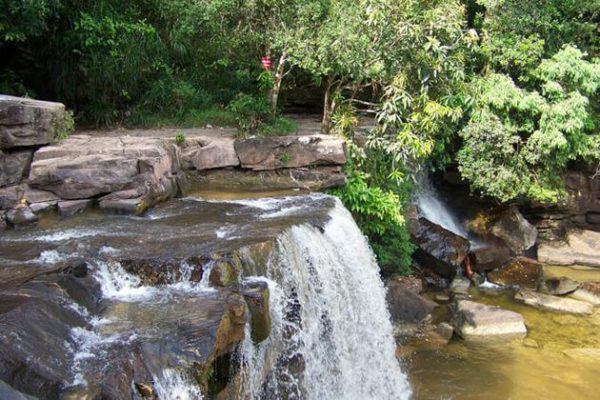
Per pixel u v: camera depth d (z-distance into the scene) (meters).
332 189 9.56
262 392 5.76
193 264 5.55
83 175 7.53
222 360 5.14
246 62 12.19
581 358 9.01
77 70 10.96
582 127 13.34
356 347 7.40
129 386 4.14
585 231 14.64
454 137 13.66
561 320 10.45
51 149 7.89
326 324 6.86
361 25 9.11
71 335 4.56
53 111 8.30
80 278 5.33
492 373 8.55
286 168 9.41
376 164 10.56
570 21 14.21
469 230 13.74
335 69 9.64
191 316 4.93
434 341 9.48
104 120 11.30
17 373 3.95
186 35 11.84
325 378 6.79
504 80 12.82
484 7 14.92
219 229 6.64
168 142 8.97
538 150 12.99
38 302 4.62
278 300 5.88
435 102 9.60
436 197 14.78
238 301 5.14
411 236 11.95
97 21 10.54
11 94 10.45
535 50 12.98
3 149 7.38
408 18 9.12
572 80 13.02
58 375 4.05
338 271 7.16
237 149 9.30
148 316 4.96
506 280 12.06
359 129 11.23
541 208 14.58
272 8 9.98
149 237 6.36
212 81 13.38
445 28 9.11
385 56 9.26
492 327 9.77
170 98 12.15
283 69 11.97
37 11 9.16
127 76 11.23
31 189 7.53
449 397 7.89
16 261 5.64
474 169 12.86
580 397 7.96
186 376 4.43
